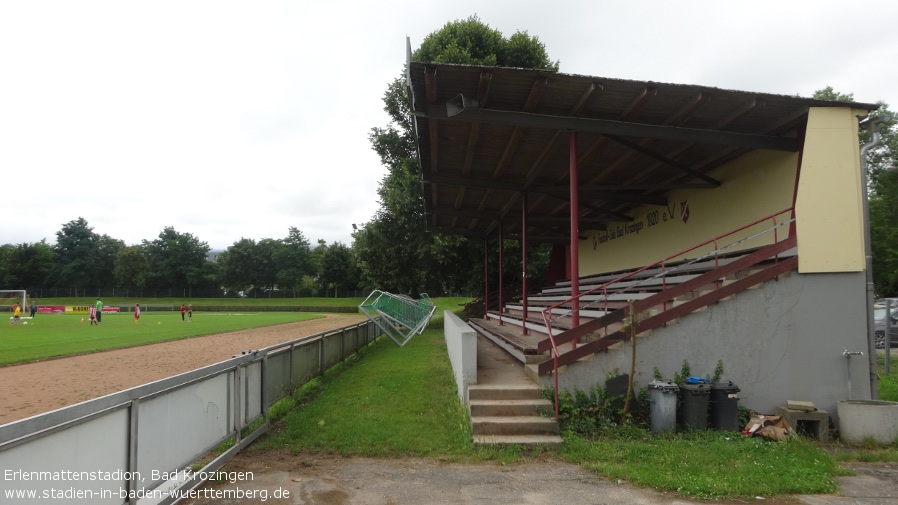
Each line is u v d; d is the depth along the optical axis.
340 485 5.67
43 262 100.56
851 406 7.55
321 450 6.82
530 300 20.25
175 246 101.69
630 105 7.93
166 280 102.25
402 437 7.18
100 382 12.84
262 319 49.28
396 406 8.86
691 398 7.54
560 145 9.86
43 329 33.84
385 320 19.92
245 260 100.12
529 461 6.52
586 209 15.11
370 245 29.08
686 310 8.16
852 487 5.74
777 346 8.17
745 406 8.08
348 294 94.38
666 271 8.77
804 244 8.26
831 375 8.16
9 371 14.73
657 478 5.71
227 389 6.36
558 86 7.52
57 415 3.42
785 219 8.92
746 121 8.45
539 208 16.16
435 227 20.56
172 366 15.69
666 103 7.85
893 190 24.66
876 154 26.11
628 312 8.48
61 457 3.48
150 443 4.59
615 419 7.80
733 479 5.70
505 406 7.67
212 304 86.56
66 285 100.94
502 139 10.02
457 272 29.66
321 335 11.80
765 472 5.91
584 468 6.27
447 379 11.38
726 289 8.19
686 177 12.05
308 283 99.12
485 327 17.66
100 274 104.25
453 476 5.99
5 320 46.47
